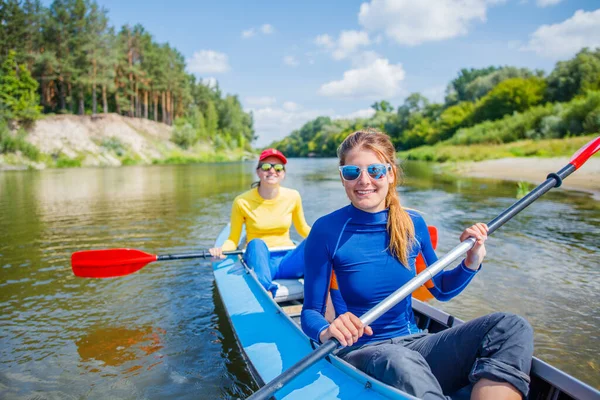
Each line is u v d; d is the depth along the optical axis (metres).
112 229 7.31
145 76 53.47
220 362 2.91
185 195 12.55
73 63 43.81
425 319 2.67
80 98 45.00
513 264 4.87
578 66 32.75
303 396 1.91
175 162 46.12
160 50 56.81
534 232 6.37
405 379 1.66
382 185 1.95
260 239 3.82
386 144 2.01
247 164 42.66
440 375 1.82
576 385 1.73
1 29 39.62
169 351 3.07
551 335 3.19
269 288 3.49
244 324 2.81
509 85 37.91
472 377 1.62
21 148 32.59
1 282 4.57
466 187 12.22
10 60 37.16
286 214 4.24
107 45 45.75
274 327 2.71
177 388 2.62
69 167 34.12
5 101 36.25
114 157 39.94
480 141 31.67
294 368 1.71
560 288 4.12
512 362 1.58
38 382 2.69
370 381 1.81
